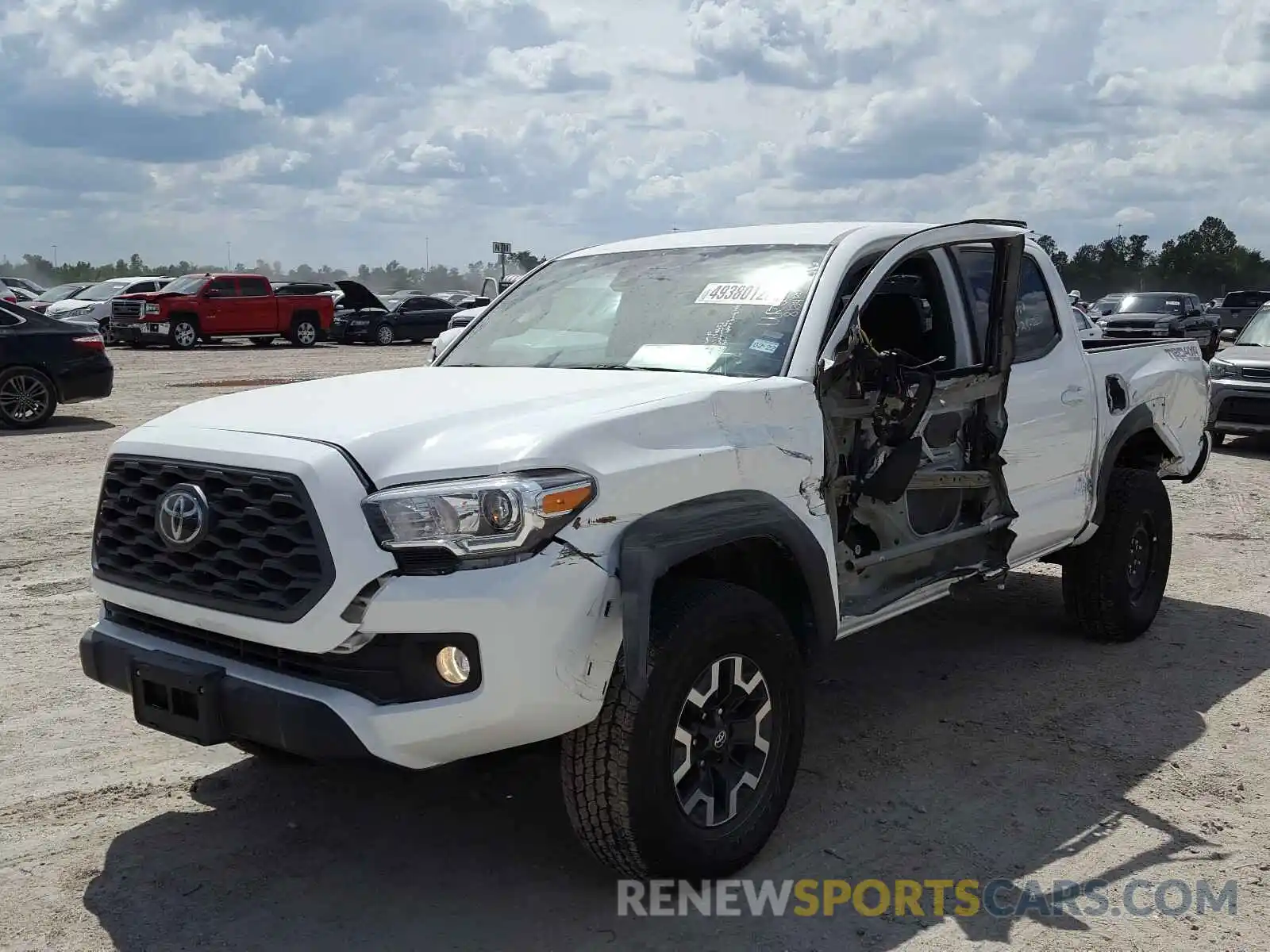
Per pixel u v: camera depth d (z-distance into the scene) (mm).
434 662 3150
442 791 4270
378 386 4059
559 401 3574
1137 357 6188
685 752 3430
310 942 3287
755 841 3652
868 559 4301
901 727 4922
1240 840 3910
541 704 3131
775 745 3717
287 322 30547
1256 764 4535
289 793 4254
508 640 3072
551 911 3455
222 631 3332
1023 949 3262
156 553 3535
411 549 3082
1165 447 6445
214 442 3416
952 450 4867
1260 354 13344
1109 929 3365
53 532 8266
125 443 3693
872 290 4285
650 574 3219
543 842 3881
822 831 3959
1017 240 4762
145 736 4766
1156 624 6461
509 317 5008
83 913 3434
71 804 4156
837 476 4160
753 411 3768
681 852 3422
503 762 4492
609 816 3318
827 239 4555
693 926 3373
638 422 3434
